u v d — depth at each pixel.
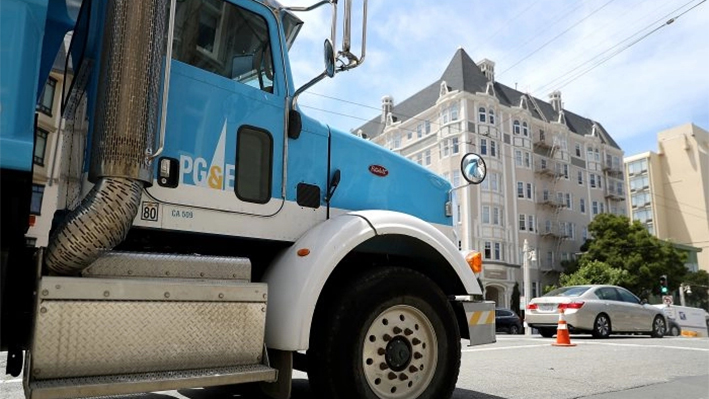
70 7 3.55
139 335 2.81
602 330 13.66
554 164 50.47
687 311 21.70
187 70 3.42
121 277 2.90
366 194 4.25
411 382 3.79
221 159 3.47
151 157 2.99
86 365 2.68
